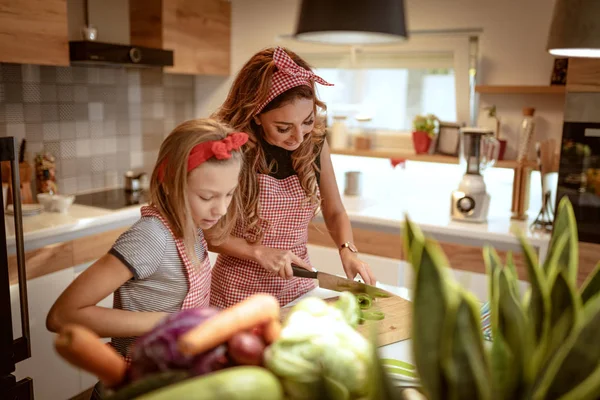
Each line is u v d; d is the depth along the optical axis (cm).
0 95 291
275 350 62
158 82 384
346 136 364
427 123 328
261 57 156
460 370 50
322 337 63
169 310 127
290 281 170
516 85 305
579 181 256
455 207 289
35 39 261
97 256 284
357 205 330
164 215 124
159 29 325
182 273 127
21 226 193
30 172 295
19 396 178
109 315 110
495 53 313
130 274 117
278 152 167
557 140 302
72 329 61
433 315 52
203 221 121
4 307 170
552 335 58
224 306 169
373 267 303
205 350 61
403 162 334
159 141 392
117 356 63
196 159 113
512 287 60
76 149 335
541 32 299
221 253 167
